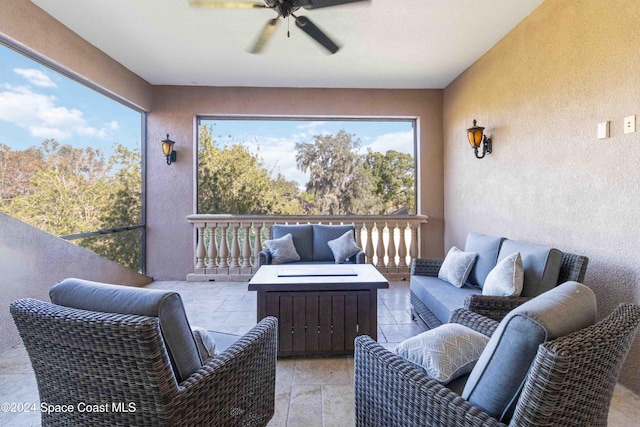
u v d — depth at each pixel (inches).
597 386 36.3
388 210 201.8
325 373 89.7
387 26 122.6
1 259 102.4
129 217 175.6
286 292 97.8
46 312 42.4
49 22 117.6
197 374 47.0
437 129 193.6
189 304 145.8
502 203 132.8
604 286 85.9
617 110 81.8
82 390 44.1
